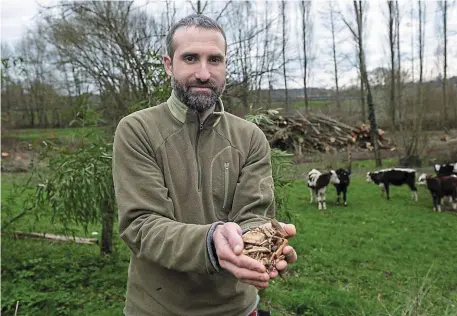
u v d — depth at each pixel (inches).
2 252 266.1
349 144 909.2
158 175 72.0
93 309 211.3
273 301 238.4
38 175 253.1
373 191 605.6
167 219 67.3
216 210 76.5
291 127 833.5
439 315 160.7
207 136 76.7
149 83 240.4
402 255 337.7
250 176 77.8
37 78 490.0
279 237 62.4
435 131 901.8
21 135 775.1
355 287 268.8
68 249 302.0
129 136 73.0
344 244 366.0
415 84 933.8
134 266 77.7
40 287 234.2
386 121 1060.5
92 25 311.0
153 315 75.2
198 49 72.1
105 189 226.4
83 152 229.8
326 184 509.0
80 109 245.9
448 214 468.1
